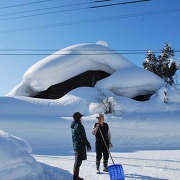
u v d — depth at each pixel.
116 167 6.87
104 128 8.65
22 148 7.16
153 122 22.02
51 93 30.22
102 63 31.61
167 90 27.75
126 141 19.34
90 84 31.70
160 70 39.44
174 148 17.45
